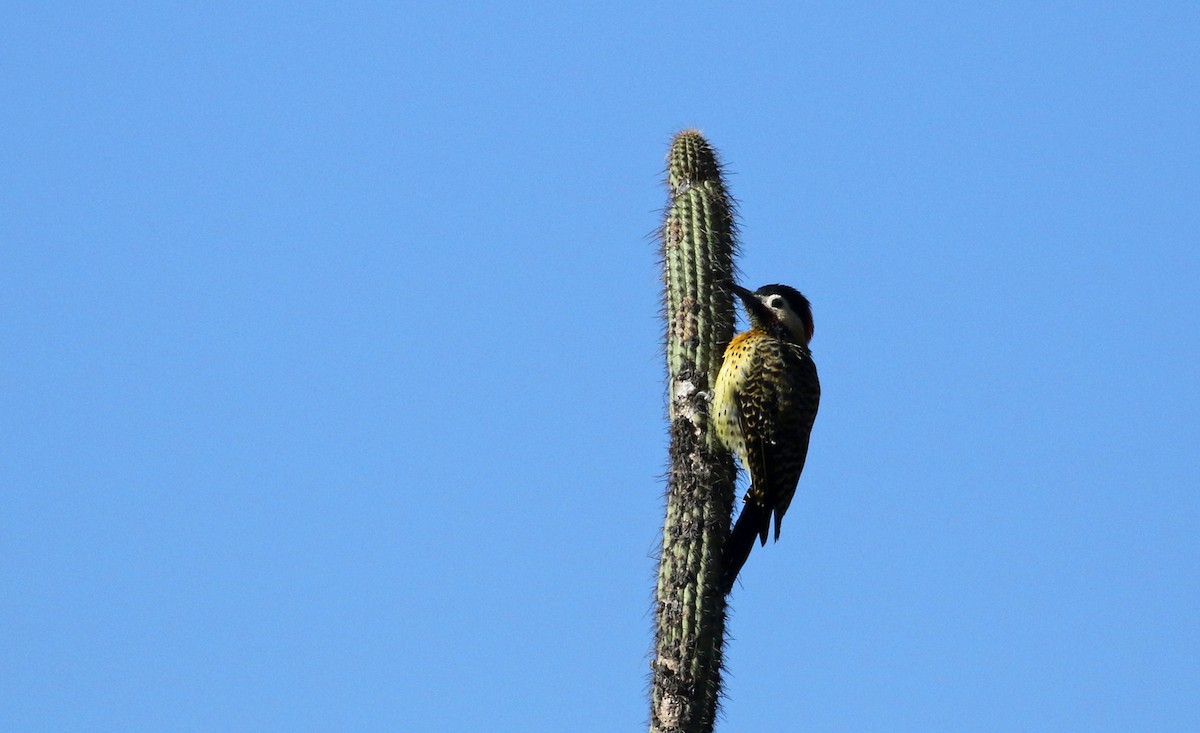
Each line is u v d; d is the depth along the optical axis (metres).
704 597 9.95
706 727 9.74
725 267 11.22
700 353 10.91
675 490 10.55
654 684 9.81
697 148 11.70
